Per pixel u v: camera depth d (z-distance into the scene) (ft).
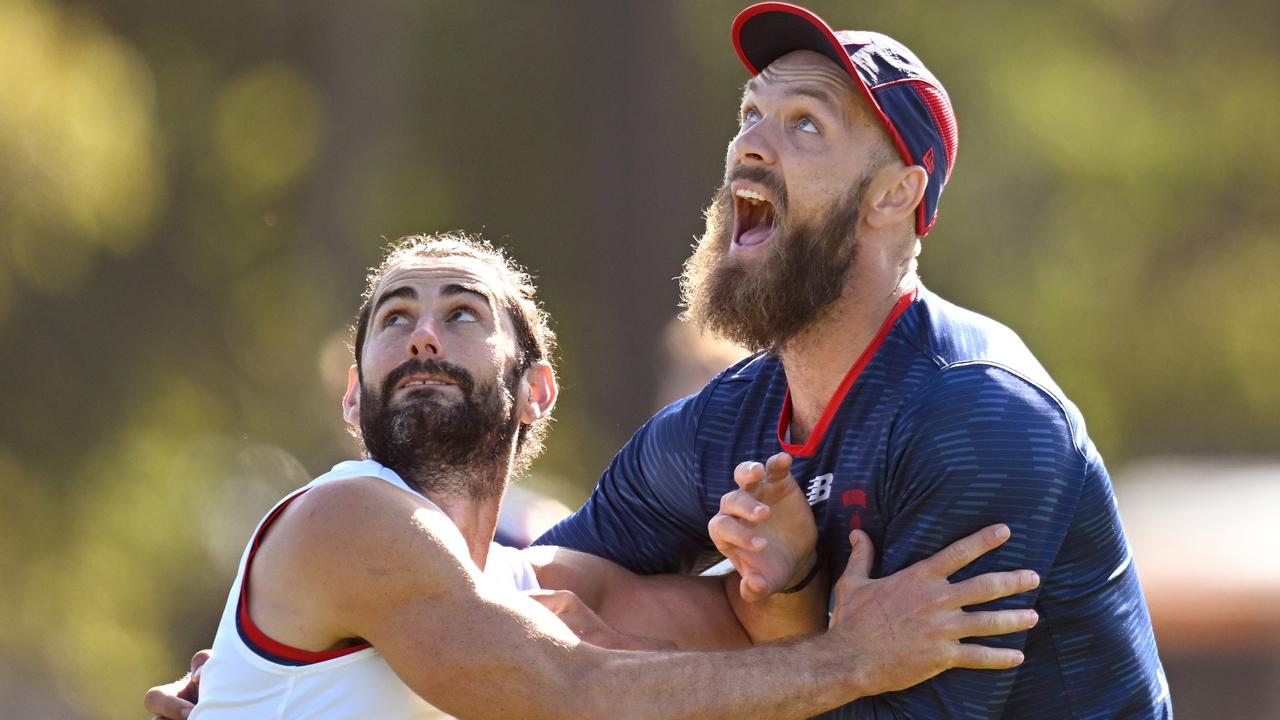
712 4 153.89
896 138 40.88
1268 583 110.93
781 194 40.96
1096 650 40.47
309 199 166.09
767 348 41.91
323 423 152.05
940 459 38.65
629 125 156.97
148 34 161.27
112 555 141.38
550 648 38.14
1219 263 176.65
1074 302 171.73
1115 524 40.52
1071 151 164.25
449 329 41.93
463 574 38.37
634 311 155.22
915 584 38.42
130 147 140.56
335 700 38.50
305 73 168.76
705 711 38.04
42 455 147.23
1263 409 181.98
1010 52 157.28
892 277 41.47
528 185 162.40
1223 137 170.30
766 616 42.14
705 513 44.83
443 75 164.25
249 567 39.58
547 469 149.59
